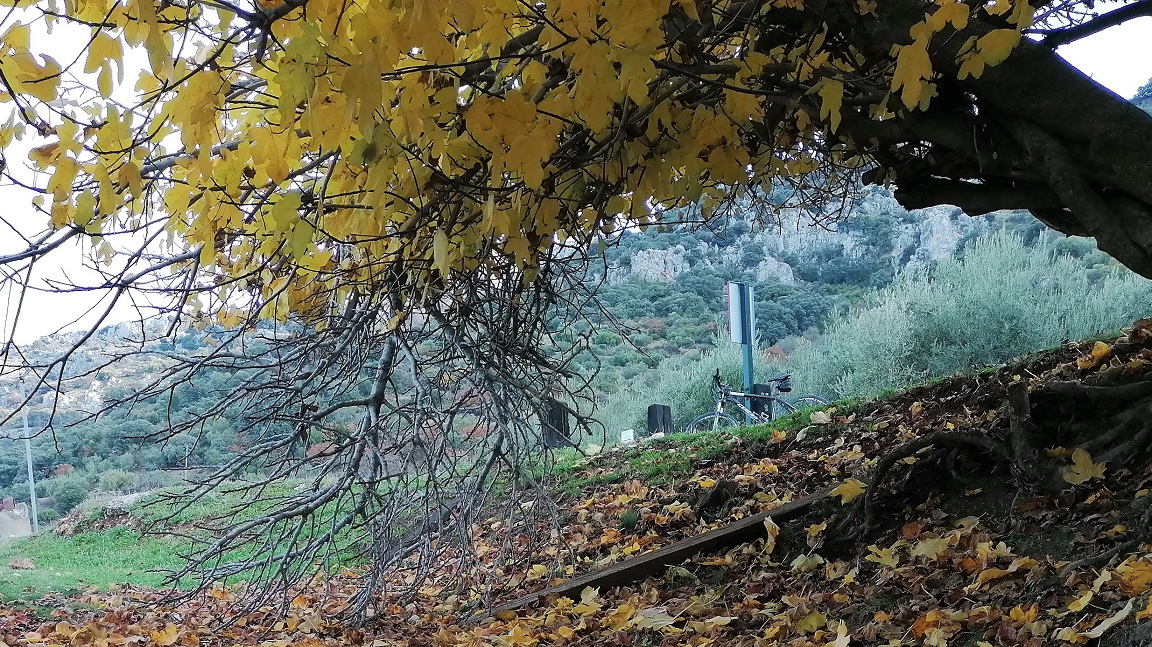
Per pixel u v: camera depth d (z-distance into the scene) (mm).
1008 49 2074
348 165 2396
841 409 7824
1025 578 3527
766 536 5352
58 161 1901
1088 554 3529
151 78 2084
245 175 2160
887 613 3707
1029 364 6527
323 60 1567
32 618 6957
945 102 2914
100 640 5547
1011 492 4402
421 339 4473
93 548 11406
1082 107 2633
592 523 7086
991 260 12289
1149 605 2561
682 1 2250
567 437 4648
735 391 13812
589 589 5250
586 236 3434
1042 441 4449
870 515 4770
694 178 2715
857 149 3207
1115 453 4090
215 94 1812
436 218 2764
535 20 1926
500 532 6434
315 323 4387
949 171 3172
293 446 4680
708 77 2635
